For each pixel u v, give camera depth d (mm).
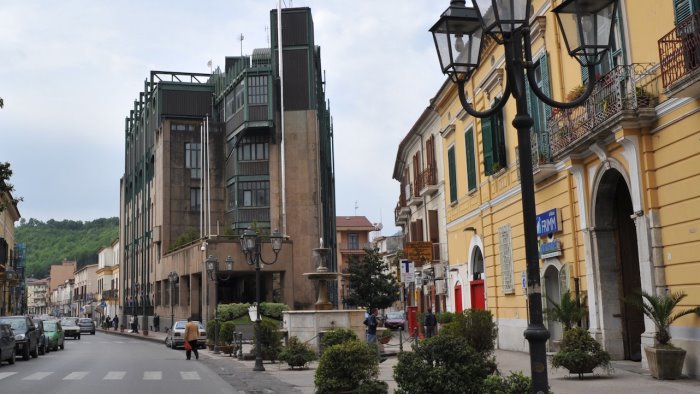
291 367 20656
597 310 16406
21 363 25297
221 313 43719
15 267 76812
